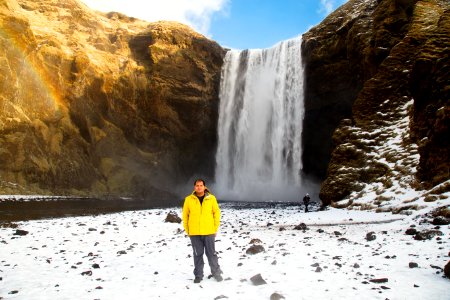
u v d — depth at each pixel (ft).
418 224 43.68
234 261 28.73
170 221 59.88
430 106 65.67
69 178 131.75
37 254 33.47
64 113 137.69
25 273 26.21
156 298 19.97
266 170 169.37
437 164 59.77
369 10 122.72
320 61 141.59
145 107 163.32
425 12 90.89
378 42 100.89
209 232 23.34
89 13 173.27
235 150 179.01
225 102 184.14
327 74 140.05
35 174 122.01
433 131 59.88
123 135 157.28
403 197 62.64
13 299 20.13
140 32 177.06
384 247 32.09
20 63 125.80
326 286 21.08
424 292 19.45
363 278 22.56
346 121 93.81
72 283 23.39
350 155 84.94
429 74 66.23
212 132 183.32
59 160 131.03
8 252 34.27
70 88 141.08
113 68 155.43
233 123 180.55
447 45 66.08
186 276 24.90
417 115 71.87
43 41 138.21
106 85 151.02
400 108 83.97
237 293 20.39
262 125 172.24
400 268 24.61
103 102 151.23
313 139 154.71
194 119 172.76
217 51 184.96
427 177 61.93
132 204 112.06
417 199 58.59
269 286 21.48
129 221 61.11
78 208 90.33
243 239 40.42
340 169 84.02
